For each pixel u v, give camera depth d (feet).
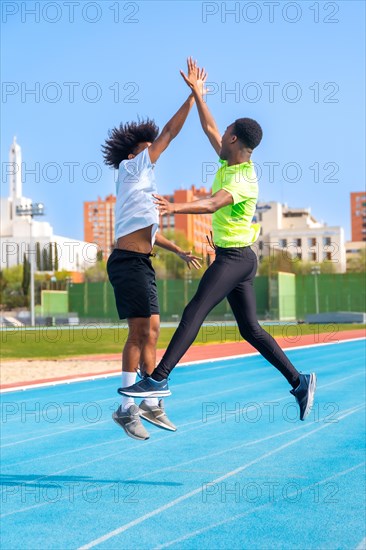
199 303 13.98
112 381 45.62
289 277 203.82
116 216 15.12
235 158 14.52
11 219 447.83
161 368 13.50
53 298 218.38
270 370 51.98
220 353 73.15
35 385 42.22
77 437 25.26
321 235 366.22
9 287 277.85
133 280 14.69
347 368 52.60
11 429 27.17
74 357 70.64
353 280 202.69
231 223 14.38
